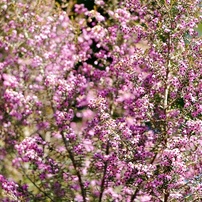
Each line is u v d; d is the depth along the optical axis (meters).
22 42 6.85
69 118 5.77
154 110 5.82
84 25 7.51
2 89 6.52
